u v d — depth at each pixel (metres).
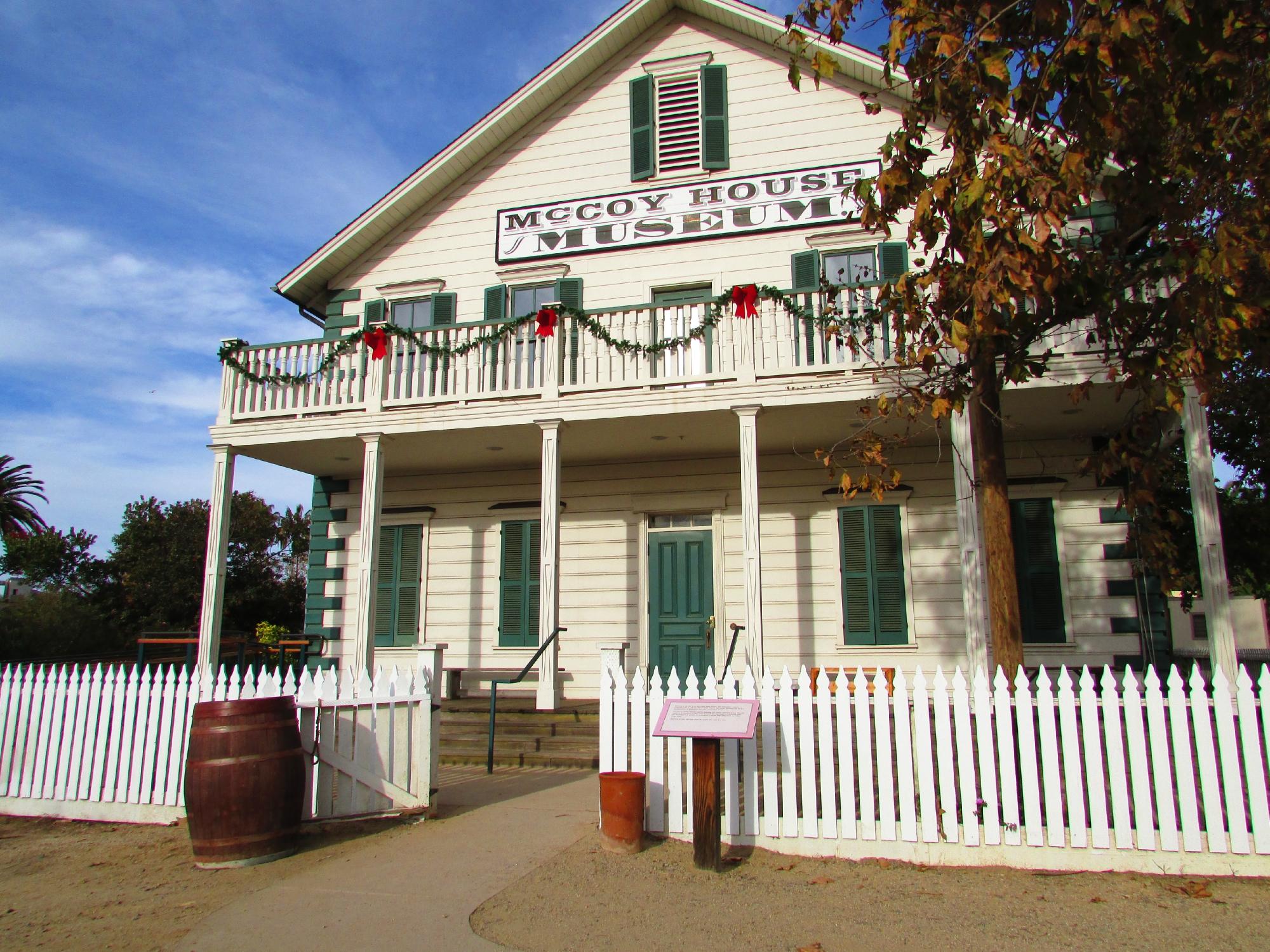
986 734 5.57
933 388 7.29
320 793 6.38
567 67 13.59
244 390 12.20
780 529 12.41
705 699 5.66
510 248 13.78
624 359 11.18
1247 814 5.88
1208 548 9.12
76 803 7.25
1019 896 4.93
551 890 5.05
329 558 13.95
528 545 13.20
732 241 12.99
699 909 4.75
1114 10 5.40
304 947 4.31
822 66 6.35
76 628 20.36
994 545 6.30
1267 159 6.05
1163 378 6.33
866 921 4.57
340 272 14.52
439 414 11.34
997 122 5.84
